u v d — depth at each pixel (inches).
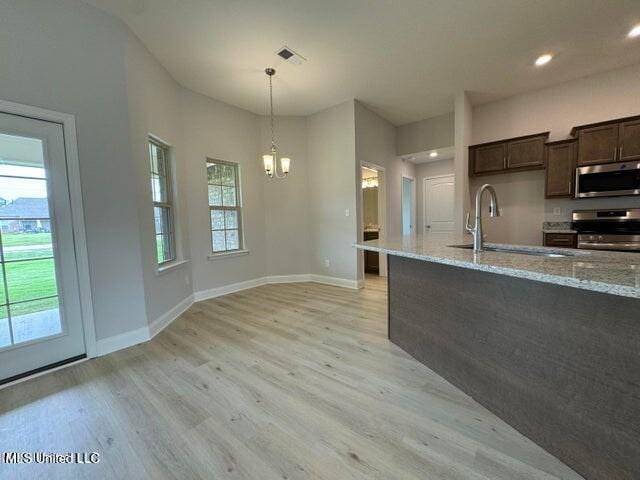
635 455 42.3
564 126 150.6
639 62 131.5
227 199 172.2
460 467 50.3
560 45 117.1
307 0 90.0
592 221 140.8
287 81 142.3
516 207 168.1
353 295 162.2
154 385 77.0
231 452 54.6
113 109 97.0
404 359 89.7
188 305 144.0
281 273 193.6
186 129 147.5
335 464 51.4
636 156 125.2
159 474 50.1
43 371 84.0
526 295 56.4
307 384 76.6
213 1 89.8
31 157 82.0
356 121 167.5
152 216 114.6
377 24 102.2
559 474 48.8
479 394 67.8
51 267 86.1
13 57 78.0
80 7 89.1
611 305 44.1
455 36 110.0
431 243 94.2
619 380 43.6
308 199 192.4
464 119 159.0
